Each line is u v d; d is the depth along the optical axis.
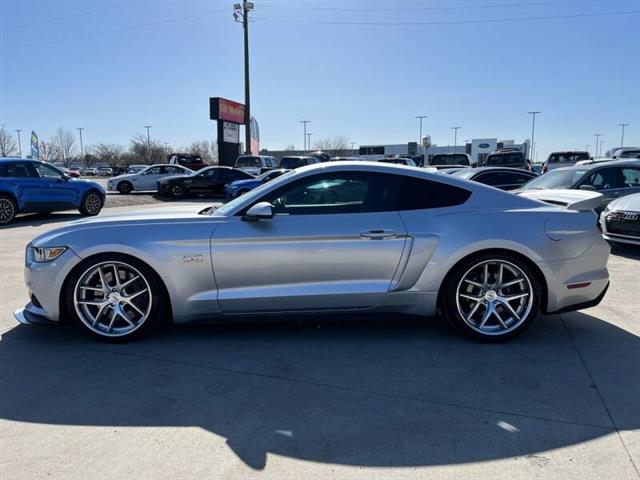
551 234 4.01
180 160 33.00
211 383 3.45
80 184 14.16
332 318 4.15
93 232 4.03
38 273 4.01
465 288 4.12
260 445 2.70
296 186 4.13
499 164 20.11
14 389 3.36
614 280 6.26
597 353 3.91
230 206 4.29
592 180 9.52
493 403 3.13
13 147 59.28
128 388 3.37
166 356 3.90
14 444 2.72
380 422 2.92
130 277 4.12
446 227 4.02
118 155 89.69
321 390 3.33
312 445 2.70
